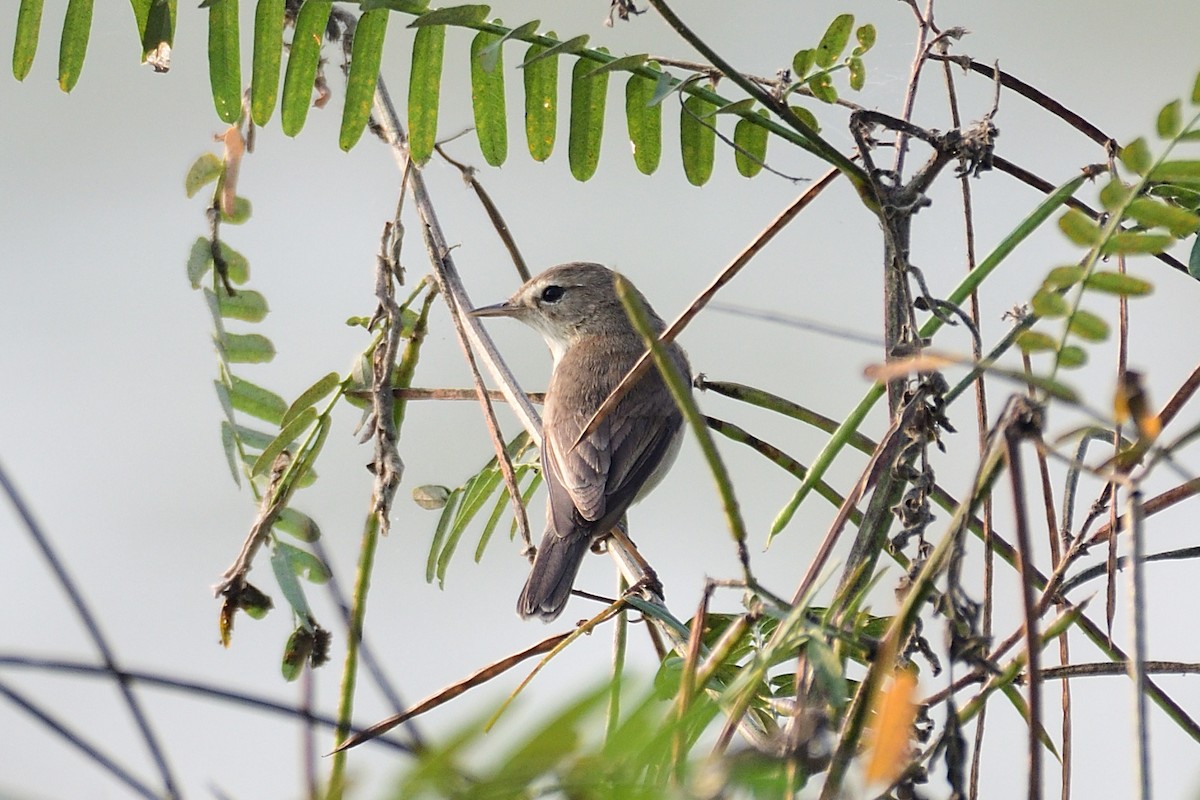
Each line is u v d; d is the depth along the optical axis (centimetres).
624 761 337
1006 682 449
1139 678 383
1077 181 579
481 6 693
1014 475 396
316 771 448
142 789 431
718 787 346
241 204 791
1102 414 391
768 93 634
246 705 443
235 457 761
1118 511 529
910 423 545
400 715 503
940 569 418
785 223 602
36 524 453
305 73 724
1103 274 471
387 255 768
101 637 442
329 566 691
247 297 795
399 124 823
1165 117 484
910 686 362
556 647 573
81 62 714
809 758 391
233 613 686
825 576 435
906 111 640
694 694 437
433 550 799
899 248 584
